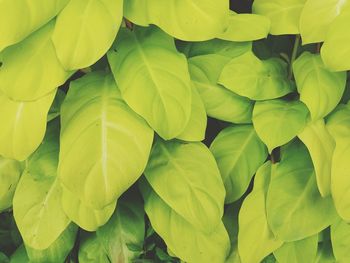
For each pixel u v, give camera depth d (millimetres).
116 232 800
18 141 652
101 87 695
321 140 693
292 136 685
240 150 754
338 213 670
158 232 743
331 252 789
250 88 714
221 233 743
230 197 756
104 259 824
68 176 645
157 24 646
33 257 805
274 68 748
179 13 648
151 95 654
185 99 658
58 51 619
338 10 679
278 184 731
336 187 662
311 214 720
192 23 642
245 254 736
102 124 657
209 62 743
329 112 700
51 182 754
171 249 740
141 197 820
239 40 709
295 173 737
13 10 608
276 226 719
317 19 678
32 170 757
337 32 641
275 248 731
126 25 736
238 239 741
